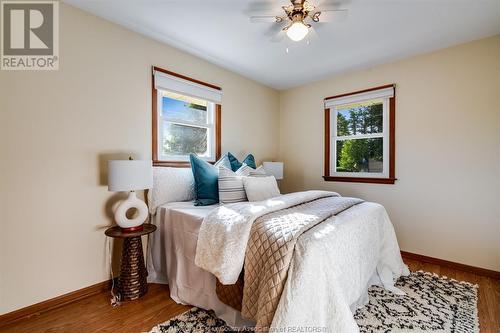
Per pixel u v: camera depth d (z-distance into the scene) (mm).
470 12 1958
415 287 2053
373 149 3176
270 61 2943
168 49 2539
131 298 1858
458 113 2488
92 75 1987
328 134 3523
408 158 2801
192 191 2473
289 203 1845
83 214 1938
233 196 2287
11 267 1616
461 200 2475
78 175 1909
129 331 1500
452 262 2514
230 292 1498
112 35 2113
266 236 1376
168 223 2064
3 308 1587
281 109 4121
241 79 3420
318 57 2824
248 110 3541
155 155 2426
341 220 1643
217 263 1461
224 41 2469
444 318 1614
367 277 1772
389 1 1825
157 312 1700
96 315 1672
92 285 1985
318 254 1251
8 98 1615
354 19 2062
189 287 1784
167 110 2645
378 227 2045
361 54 2732
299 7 1780
